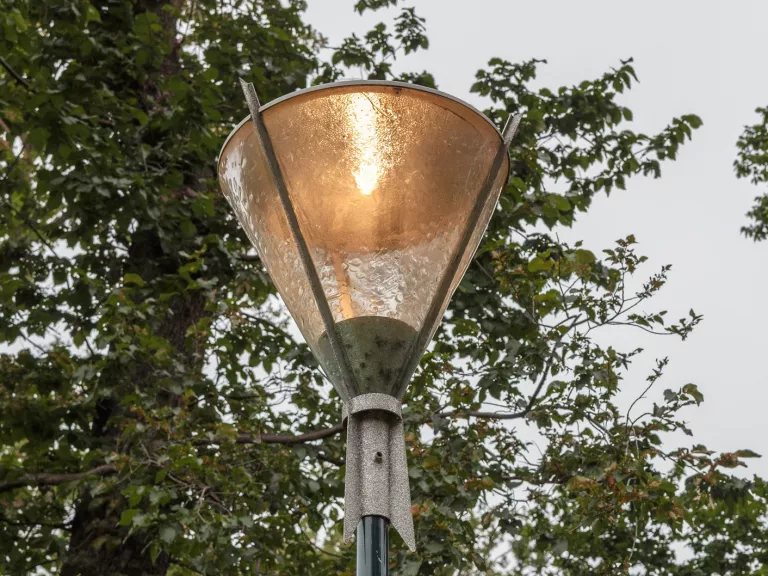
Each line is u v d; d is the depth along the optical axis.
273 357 8.54
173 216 7.78
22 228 8.66
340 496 7.68
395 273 2.49
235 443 6.86
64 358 7.03
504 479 7.47
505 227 8.38
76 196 7.47
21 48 7.79
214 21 9.99
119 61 8.21
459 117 2.57
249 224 2.66
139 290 7.06
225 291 8.59
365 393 2.40
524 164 8.78
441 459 6.95
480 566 6.83
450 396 7.27
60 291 8.29
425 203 2.53
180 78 7.94
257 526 6.89
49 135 7.32
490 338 7.86
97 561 7.08
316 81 9.58
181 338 8.08
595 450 7.26
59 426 7.36
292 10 10.70
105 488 6.45
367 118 2.53
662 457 7.00
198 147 8.24
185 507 6.88
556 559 8.15
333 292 2.48
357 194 2.51
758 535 11.02
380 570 2.22
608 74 9.33
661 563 10.38
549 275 7.47
